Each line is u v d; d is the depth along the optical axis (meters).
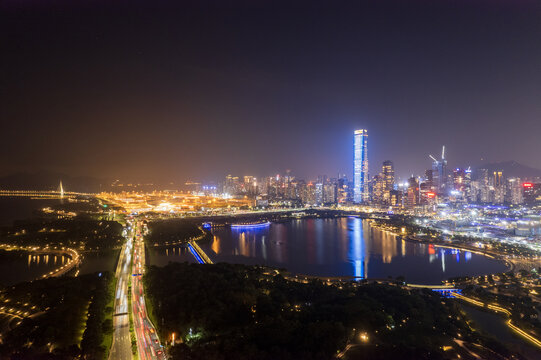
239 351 186.62
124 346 197.38
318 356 189.25
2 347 189.12
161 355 188.00
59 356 175.38
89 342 187.25
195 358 176.50
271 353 186.88
